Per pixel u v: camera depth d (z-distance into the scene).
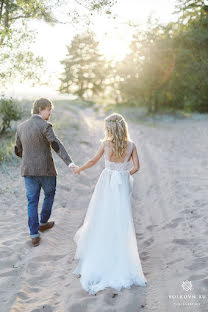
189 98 21.09
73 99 36.78
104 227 3.14
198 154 9.20
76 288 3.00
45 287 3.06
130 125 17.36
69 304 2.72
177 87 20.66
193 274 3.12
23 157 3.89
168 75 20.84
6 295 2.86
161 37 20.92
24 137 3.81
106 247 3.11
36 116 3.88
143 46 20.89
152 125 17.00
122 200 3.18
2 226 4.41
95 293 2.90
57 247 3.93
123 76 22.59
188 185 6.24
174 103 21.59
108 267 3.09
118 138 3.17
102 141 3.29
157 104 22.12
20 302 2.79
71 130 12.68
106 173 3.26
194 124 16.80
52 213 5.00
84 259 3.23
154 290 2.93
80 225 4.62
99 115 22.92
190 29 20.91
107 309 2.63
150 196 5.82
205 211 4.82
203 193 5.69
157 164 8.14
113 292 2.90
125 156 3.24
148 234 4.21
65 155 3.76
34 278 3.19
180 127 15.78
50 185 4.05
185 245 3.80
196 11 21.89
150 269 3.34
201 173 7.10
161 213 4.93
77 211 5.19
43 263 3.50
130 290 2.93
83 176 7.23
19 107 9.98
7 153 7.79
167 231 4.25
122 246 3.09
